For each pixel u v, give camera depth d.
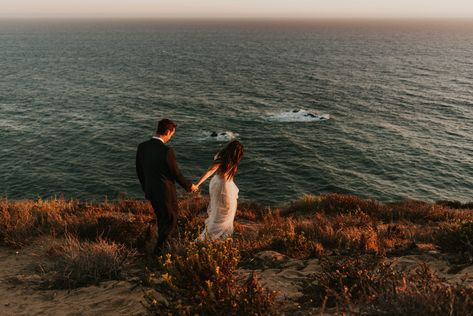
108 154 41.75
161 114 59.88
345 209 13.55
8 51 169.50
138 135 48.84
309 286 3.98
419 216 12.62
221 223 5.68
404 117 60.06
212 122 54.59
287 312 3.43
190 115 59.25
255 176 36.12
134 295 4.23
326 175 36.72
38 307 4.11
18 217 7.82
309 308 3.50
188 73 108.19
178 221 6.99
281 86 86.81
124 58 147.88
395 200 32.38
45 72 107.38
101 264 5.03
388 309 2.88
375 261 4.53
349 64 131.62
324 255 5.70
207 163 38.78
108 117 58.00
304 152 42.78
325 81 94.69
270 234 7.11
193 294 3.23
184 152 41.56
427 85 89.75
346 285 3.74
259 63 133.75
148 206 11.18
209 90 81.44
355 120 57.56
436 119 59.03
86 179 35.03
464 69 121.44
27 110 62.06
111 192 32.69
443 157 42.69
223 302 3.13
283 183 34.81
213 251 3.65
